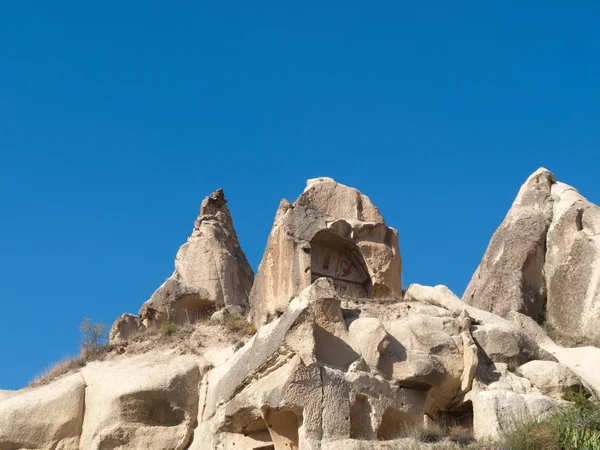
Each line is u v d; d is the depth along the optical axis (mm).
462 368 29609
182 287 38875
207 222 41094
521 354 31547
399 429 28688
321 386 27453
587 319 39312
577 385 30422
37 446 30516
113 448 30219
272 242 33719
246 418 28547
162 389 30359
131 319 37938
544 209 43031
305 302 28453
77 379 31625
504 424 28156
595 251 40250
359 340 28906
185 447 30234
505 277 41500
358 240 34531
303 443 26875
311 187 34750
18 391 32219
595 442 25375
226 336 33125
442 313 31031
